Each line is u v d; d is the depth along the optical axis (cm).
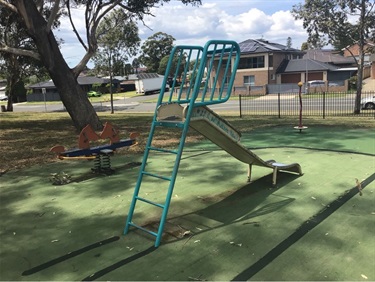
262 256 318
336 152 749
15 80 3152
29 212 459
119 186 554
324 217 400
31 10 1080
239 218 409
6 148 938
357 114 1698
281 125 1253
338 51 1775
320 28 1633
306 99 2995
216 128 412
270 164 524
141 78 6038
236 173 603
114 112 2800
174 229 385
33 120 1852
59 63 1166
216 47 394
